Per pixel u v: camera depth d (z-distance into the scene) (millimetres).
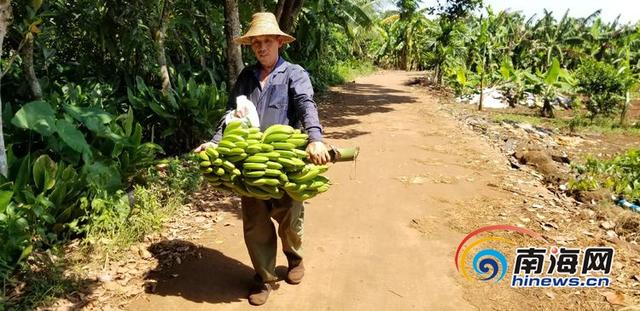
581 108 15195
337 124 10797
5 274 3215
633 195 6059
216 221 4699
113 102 6988
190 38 10062
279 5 10453
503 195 5645
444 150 7961
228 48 8562
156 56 7945
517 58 20125
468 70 18656
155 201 4680
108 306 3193
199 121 7078
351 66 29031
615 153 9008
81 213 4219
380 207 5184
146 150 5234
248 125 2977
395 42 33938
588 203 5590
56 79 7254
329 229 4574
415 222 4773
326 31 18359
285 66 3053
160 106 6879
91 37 7383
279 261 3900
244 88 3154
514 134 9836
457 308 3297
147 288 3436
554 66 12945
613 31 21891
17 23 5402
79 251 3811
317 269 3787
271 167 2754
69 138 4395
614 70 12477
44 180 3895
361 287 3535
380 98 16219
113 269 3652
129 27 7184
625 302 3357
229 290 3457
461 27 20609
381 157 7398
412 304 3334
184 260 3865
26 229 3598
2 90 6215
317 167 2877
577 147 9594
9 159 4109
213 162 2854
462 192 5727
